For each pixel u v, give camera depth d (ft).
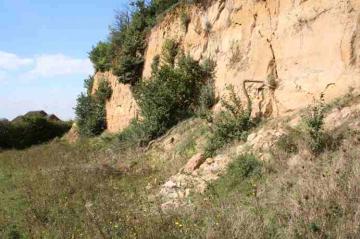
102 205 42.27
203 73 68.18
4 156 103.14
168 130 70.13
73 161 80.12
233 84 58.95
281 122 47.93
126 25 108.68
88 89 126.11
